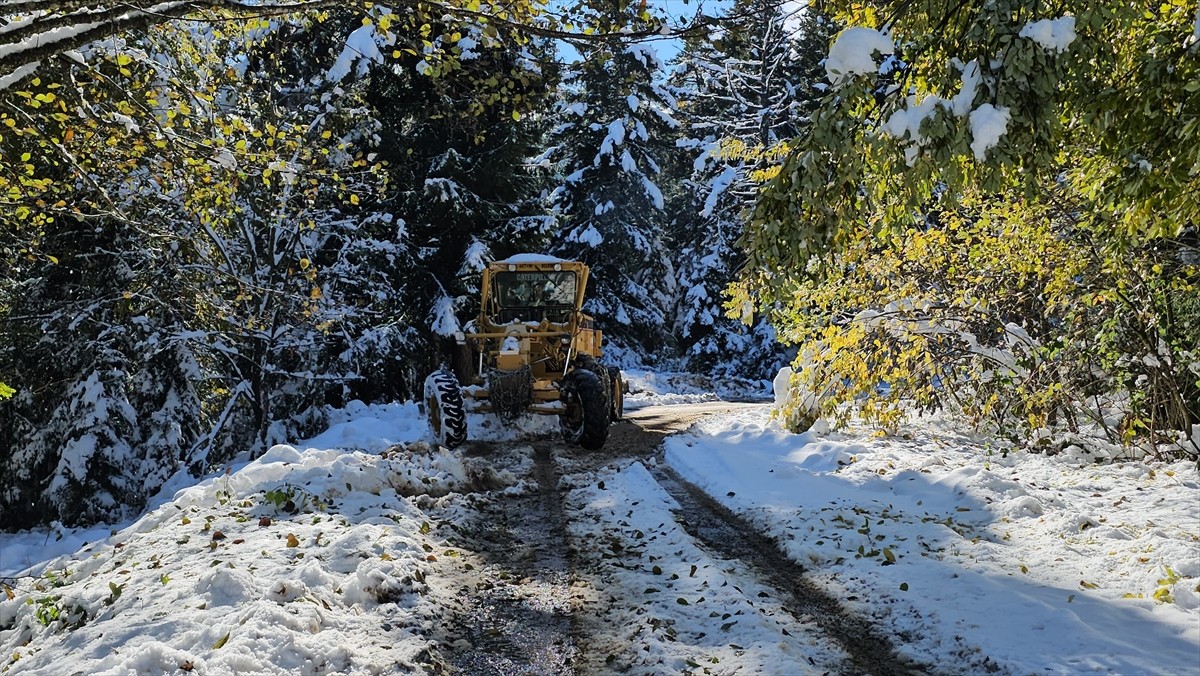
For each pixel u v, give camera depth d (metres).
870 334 9.47
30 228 10.48
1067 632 3.83
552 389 11.09
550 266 12.53
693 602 4.58
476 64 7.26
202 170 7.62
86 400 13.76
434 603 4.69
